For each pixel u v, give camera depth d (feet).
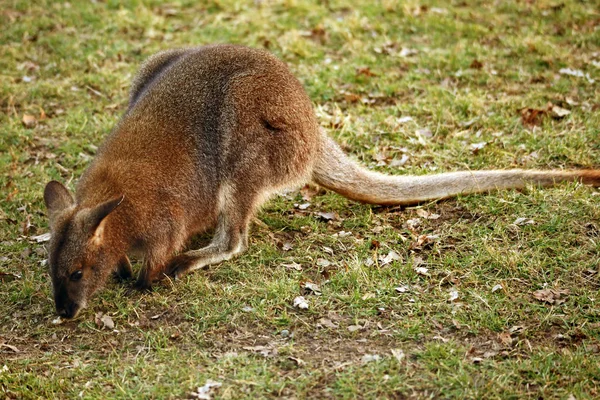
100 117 33.81
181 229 24.12
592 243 23.85
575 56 37.40
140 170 23.32
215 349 20.85
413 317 21.67
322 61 38.32
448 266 23.79
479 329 20.99
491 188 27.09
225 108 24.63
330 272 23.95
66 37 41.01
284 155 25.00
